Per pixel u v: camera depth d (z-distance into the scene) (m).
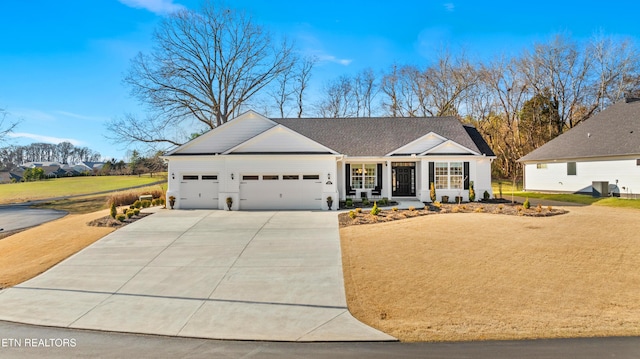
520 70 42.38
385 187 23.50
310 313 7.78
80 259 12.03
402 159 22.95
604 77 38.19
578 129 27.94
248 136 21.64
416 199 23.34
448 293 8.46
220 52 37.41
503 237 12.69
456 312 7.51
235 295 8.87
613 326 6.69
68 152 129.12
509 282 8.95
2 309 8.34
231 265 11.08
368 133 25.42
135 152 34.44
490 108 45.09
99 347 6.32
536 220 15.25
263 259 11.55
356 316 7.58
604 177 23.69
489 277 9.29
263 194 20.66
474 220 15.53
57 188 47.84
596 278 9.01
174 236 14.49
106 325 7.36
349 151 23.69
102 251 12.80
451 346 6.09
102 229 15.84
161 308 8.20
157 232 15.13
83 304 8.53
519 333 6.50
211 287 9.42
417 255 11.12
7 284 10.09
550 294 8.23
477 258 10.66
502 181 41.72
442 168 22.62
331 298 8.54
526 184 29.75
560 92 40.69
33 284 10.00
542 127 41.34
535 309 7.53
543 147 29.38
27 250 13.66
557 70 40.28
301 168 20.59
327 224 16.06
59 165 109.00
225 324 7.31
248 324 7.30
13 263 12.19
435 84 46.22
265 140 20.98
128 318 7.70
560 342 6.11
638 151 21.48
